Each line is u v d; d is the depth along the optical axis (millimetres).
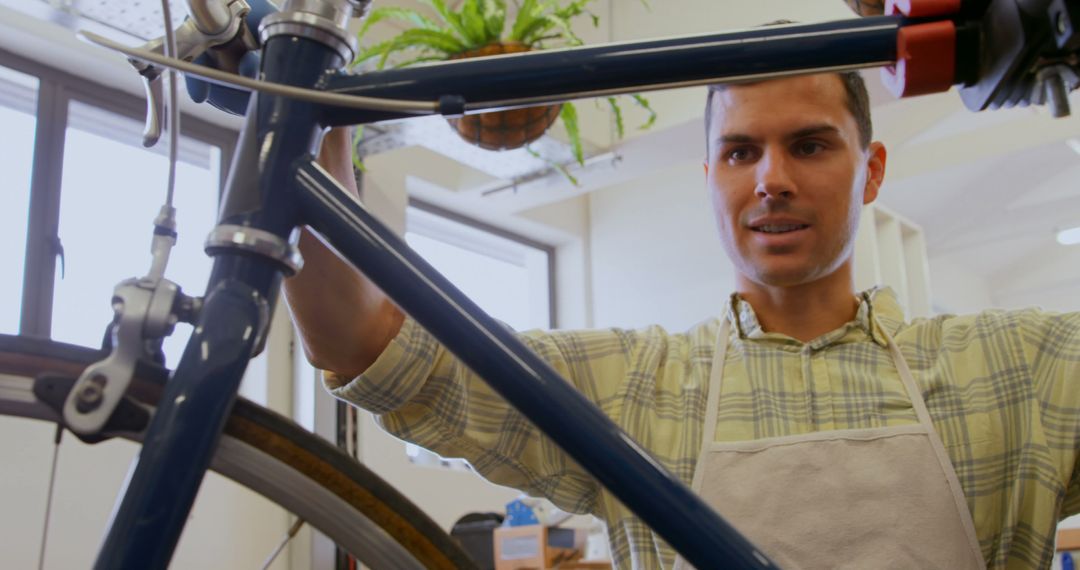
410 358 831
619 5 3584
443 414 884
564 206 4961
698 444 929
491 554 3408
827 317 987
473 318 528
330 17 604
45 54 3078
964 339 939
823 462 876
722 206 955
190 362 502
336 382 853
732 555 494
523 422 909
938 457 870
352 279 777
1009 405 880
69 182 3094
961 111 4527
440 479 3801
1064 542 1995
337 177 693
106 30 2410
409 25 3670
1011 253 6172
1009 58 505
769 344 975
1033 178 5309
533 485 942
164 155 3361
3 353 532
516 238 4863
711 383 963
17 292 2891
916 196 5195
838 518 853
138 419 512
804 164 924
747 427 929
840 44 558
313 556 3170
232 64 654
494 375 520
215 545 3053
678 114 3467
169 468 478
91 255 3076
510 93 585
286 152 570
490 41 2383
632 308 4844
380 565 554
